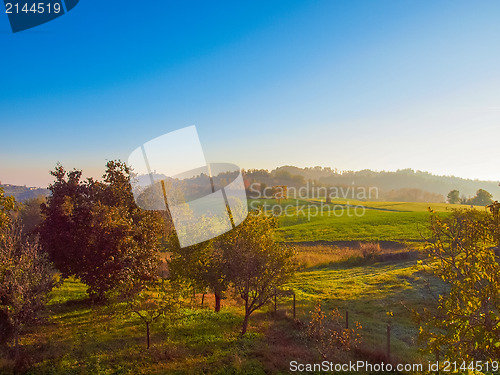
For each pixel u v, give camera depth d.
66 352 15.35
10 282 14.90
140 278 23.05
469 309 8.86
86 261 21.73
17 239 17.08
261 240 18.69
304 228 75.06
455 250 9.61
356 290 30.44
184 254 20.52
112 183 24.53
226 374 14.19
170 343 17.08
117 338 17.61
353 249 53.31
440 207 117.19
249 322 21.41
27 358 14.32
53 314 20.92
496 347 8.38
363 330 20.20
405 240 56.41
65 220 22.50
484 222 9.45
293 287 32.56
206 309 24.78
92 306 21.95
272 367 14.80
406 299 26.67
